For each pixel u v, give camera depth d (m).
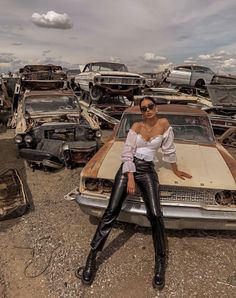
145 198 2.94
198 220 3.13
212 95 8.74
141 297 2.68
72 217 4.00
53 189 4.95
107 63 11.52
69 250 3.30
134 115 4.66
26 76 11.66
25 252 3.29
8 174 5.07
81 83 11.63
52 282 2.85
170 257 3.18
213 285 2.82
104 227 2.92
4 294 2.71
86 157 5.80
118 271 2.98
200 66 15.25
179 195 3.18
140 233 3.60
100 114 9.52
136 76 9.98
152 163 3.02
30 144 6.12
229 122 8.29
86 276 2.80
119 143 4.21
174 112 4.70
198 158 3.71
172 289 2.76
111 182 3.31
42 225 3.80
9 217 3.93
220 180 3.21
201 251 3.30
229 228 3.19
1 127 10.00
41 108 7.62
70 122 6.79
